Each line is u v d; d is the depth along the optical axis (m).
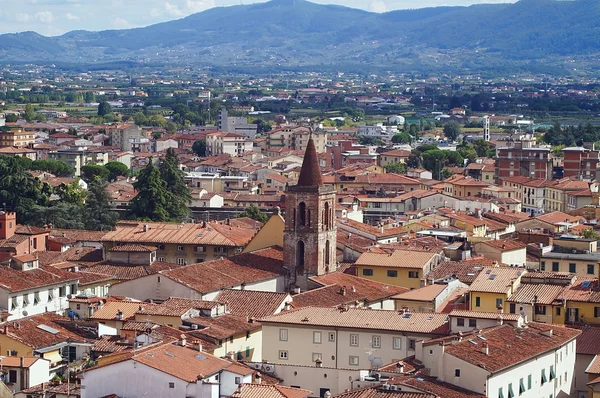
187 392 181.00
